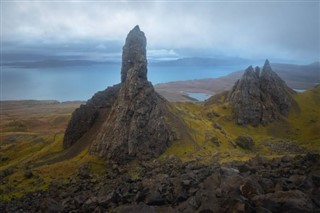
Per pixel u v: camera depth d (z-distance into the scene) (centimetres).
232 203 5781
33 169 19512
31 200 13950
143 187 9694
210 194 6512
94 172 18225
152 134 19775
